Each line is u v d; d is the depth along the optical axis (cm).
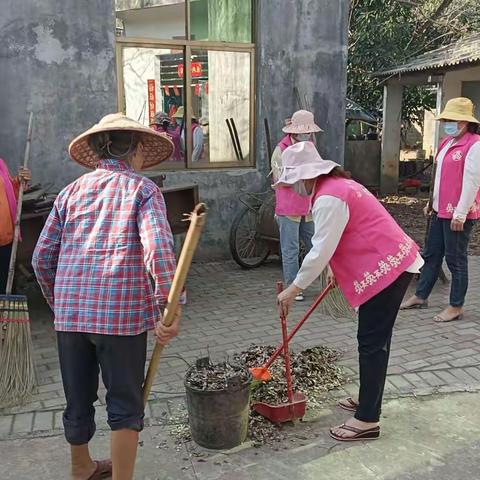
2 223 432
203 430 315
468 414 357
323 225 299
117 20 677
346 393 380
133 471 282
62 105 618
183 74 709
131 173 258
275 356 352
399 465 306
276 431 335
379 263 306
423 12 1376
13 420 350
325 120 762
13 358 371
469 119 475
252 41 729
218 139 739
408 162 1409
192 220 227
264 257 705
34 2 593
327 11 743
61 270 254
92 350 264
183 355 445
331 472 300
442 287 614
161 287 236
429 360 431
